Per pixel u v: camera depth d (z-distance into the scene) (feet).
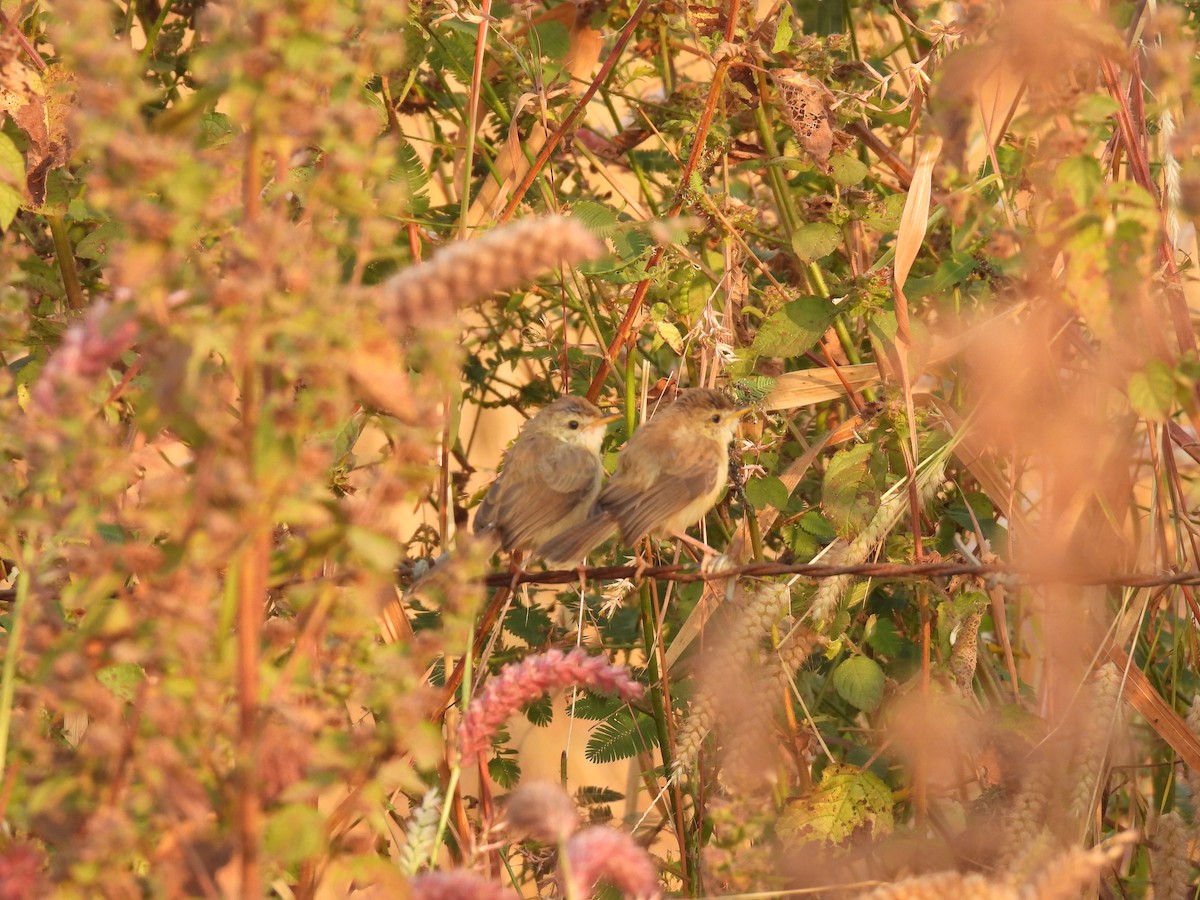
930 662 29.81
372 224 14.38
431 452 15.43
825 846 27.07
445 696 25.04
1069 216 19.13
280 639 15.58
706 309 30.50
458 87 39.32
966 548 31.89
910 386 27.94
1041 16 19.63
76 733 21.53
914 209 27.20
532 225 13.52
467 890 15.28
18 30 25.59
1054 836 24.62
